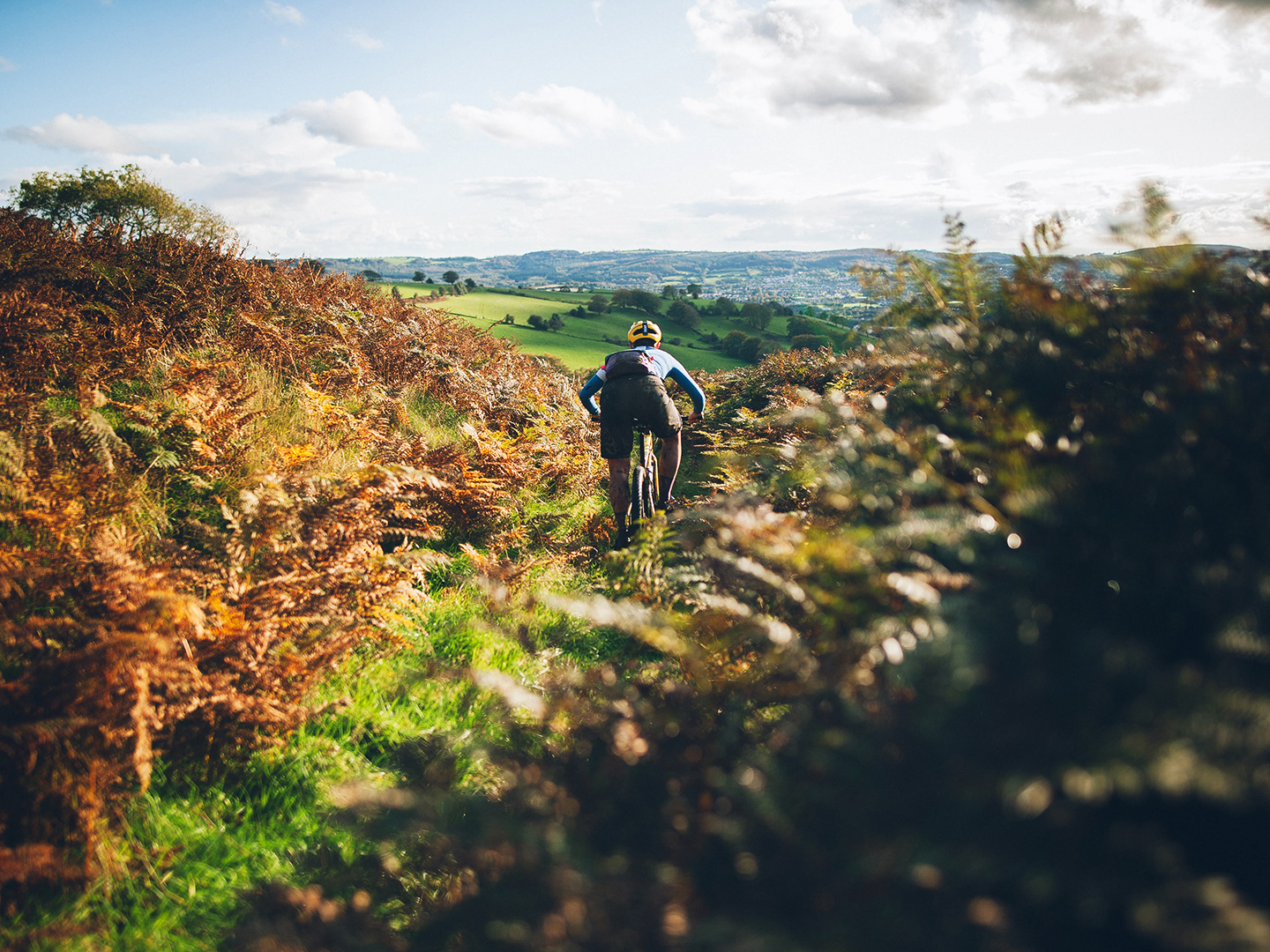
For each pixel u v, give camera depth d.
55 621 2.44
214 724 2.57
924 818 1.12
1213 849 1.18
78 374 4.89
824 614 1.98
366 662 3.27
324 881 1.94
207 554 3.47
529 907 1.44
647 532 2.96
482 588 3.98
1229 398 1.54
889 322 2.77
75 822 2.10
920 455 1.99
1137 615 1.40
